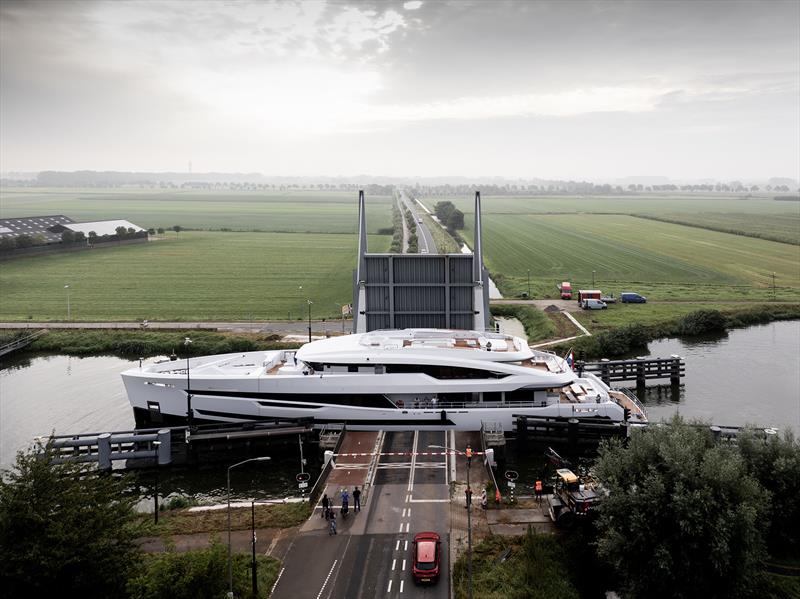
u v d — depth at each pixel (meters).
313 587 35.41
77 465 40.66
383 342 64.00
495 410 59.34
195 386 61.91
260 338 96.31
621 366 76.75
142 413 64.25
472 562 37.47
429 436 58.06
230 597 32.00
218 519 43.91
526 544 38.44
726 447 41.53
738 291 130.38
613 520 37.34
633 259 174.50
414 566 35.66
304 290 134.25
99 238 196.38
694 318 103.62
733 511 34.94
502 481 52.62
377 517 43.19
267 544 40.06
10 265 162.88
